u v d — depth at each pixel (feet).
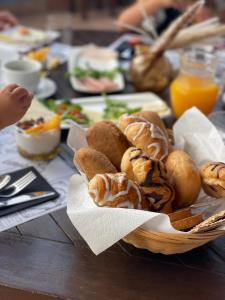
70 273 1.94
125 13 5.21
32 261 1.98
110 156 2.28
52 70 4.10
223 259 2.06
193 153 2.40
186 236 1.82
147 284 1.90
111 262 2.00
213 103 3.33
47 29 5.02
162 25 5.02
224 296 1.87
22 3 10.78
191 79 3.26
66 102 3.36
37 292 1.83
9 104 2.37
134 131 2.26
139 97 3.59
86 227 1.89
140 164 2.02
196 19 4.51
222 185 2.01
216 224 1.84
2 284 1.86
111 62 4.31
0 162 2.71
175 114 3.43
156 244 1.90
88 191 1.97
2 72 3.84
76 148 2.38
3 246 2.06
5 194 2.37
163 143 2.26
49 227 2.20
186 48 3.76
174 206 2.15
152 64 3.63
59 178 2.60
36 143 2.69
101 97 3.57
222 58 4.10
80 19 10.93
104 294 1.85
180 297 1.85
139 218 1.81
